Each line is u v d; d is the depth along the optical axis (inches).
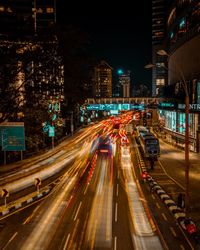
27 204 1232.8
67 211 1133.7
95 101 5526.6
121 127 5118.1
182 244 838.5
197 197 1325.0
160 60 7342.5
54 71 2410.2
